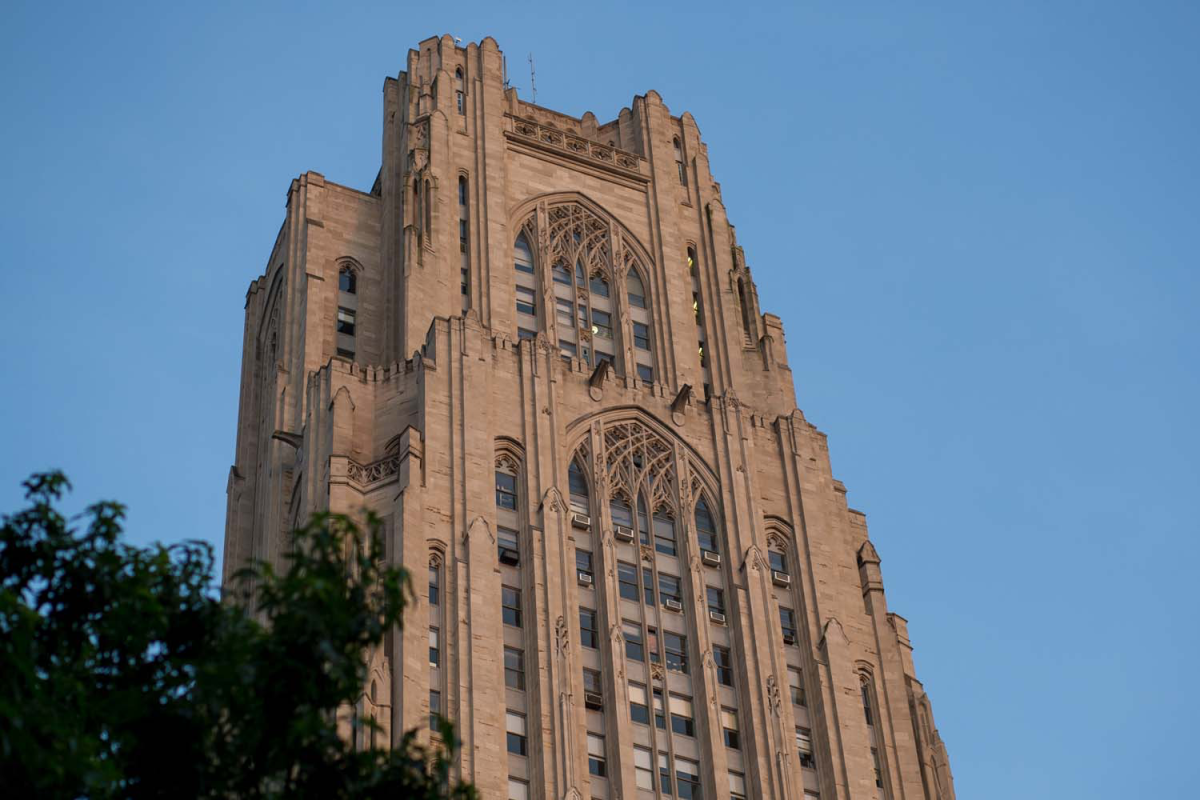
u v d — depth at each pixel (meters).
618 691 95.69
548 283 115.31
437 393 102.06
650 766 94.44
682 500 105.69
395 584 44.62
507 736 91.62
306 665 43.69
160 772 42.62
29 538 44.62
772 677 99.19
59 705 41.66
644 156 125.56
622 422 107.62
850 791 96.69
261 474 112.50
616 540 102.69
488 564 95.69
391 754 44.25
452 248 113.50
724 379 115.50
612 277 118.19
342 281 113.12
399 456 99.06
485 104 121.69
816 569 106.00
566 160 122.56
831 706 100.00
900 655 108.62
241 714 43.34
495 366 105.25
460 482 98.75
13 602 41.25
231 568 110.25
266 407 115.94
